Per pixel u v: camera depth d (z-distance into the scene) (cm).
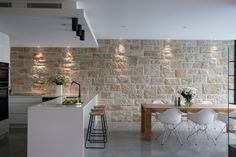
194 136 618
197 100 819
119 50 822
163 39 820
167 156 457
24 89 822
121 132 661
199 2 427
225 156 460
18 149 493
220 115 561
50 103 455
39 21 460
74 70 821
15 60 821
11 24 486
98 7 452
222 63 823
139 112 819
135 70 821
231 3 432
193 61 823
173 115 539
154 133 655
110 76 821
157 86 820
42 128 390
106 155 460
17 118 727
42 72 821
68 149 390
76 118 392
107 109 820
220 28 642
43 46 812
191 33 714
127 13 495
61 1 418
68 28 523
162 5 441
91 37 626
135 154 468
